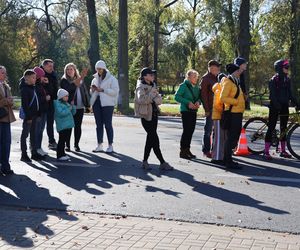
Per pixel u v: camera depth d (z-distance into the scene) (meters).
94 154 11.27
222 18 33.00
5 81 9.09
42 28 51.62
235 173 9.27
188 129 10.70
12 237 5.50
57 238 5.45
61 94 10.38
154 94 9.27
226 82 9.48
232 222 6.23
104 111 11.41
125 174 9.12
